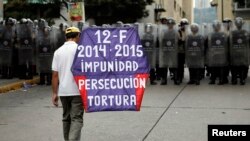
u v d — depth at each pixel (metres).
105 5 34.19
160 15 43.94
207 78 17.55
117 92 5.96
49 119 9.00
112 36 5.95
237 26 14.65
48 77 15.43
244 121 8.56
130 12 35.38
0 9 17.98
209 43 14.80
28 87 14.61
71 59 6.05
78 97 5.98
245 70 15.16
